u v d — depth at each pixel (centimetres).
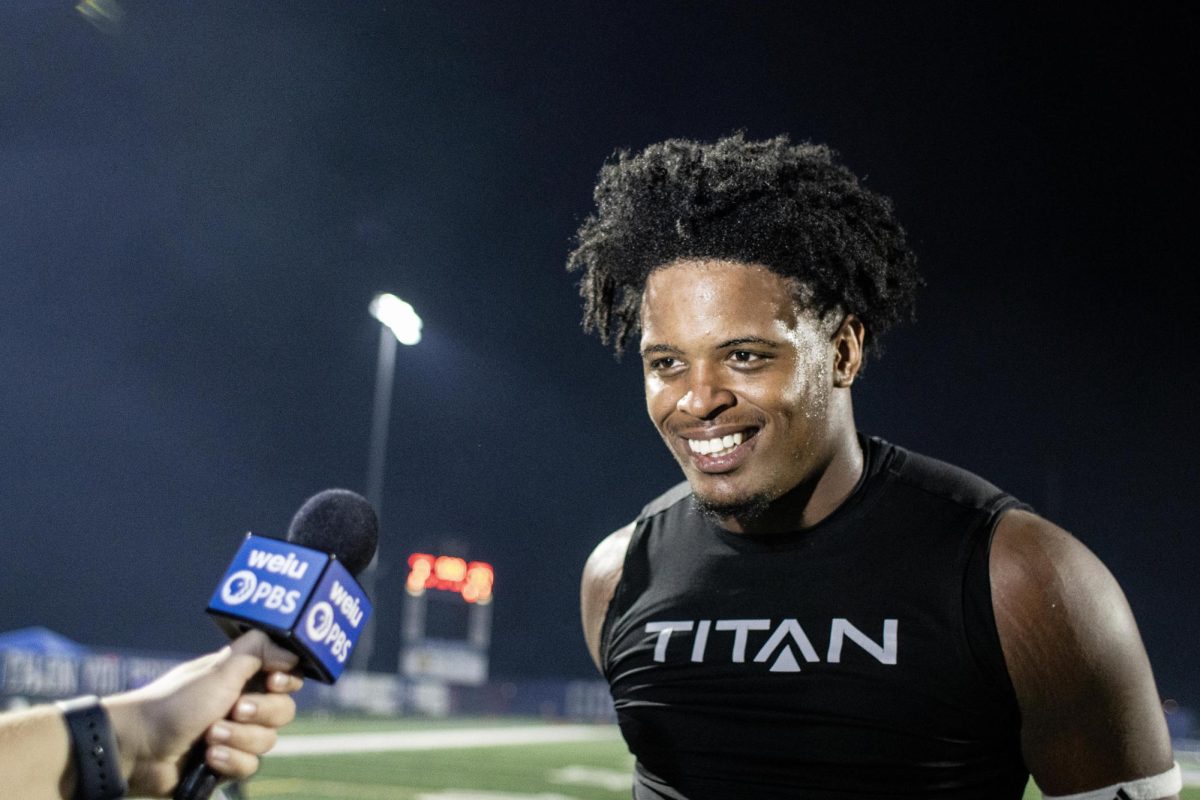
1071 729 171
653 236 179
